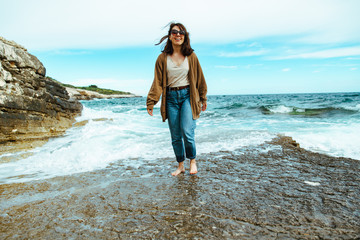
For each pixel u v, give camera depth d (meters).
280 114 13.62
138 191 2.60
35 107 7.25
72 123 9.51
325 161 3.69
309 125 8.38
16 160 4.62
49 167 4.08
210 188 2.60
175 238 1.61
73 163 4.26
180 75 2.98
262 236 1.61
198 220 1.87
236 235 1.63
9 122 6.25
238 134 6.50
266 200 2.22
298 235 1.61
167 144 5.74
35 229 1.82
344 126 7.59
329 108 13.75
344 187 2.54
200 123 10.74
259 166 3.47
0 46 6.57
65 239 1.66
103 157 4.58
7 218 2.04
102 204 2.28
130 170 3.60
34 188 2.90
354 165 3.45
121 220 1.92
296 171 3.19
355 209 2.00
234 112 15.98
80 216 2.03
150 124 10.43
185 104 3.04
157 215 1.98
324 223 1.77
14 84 6.88
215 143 5.39
